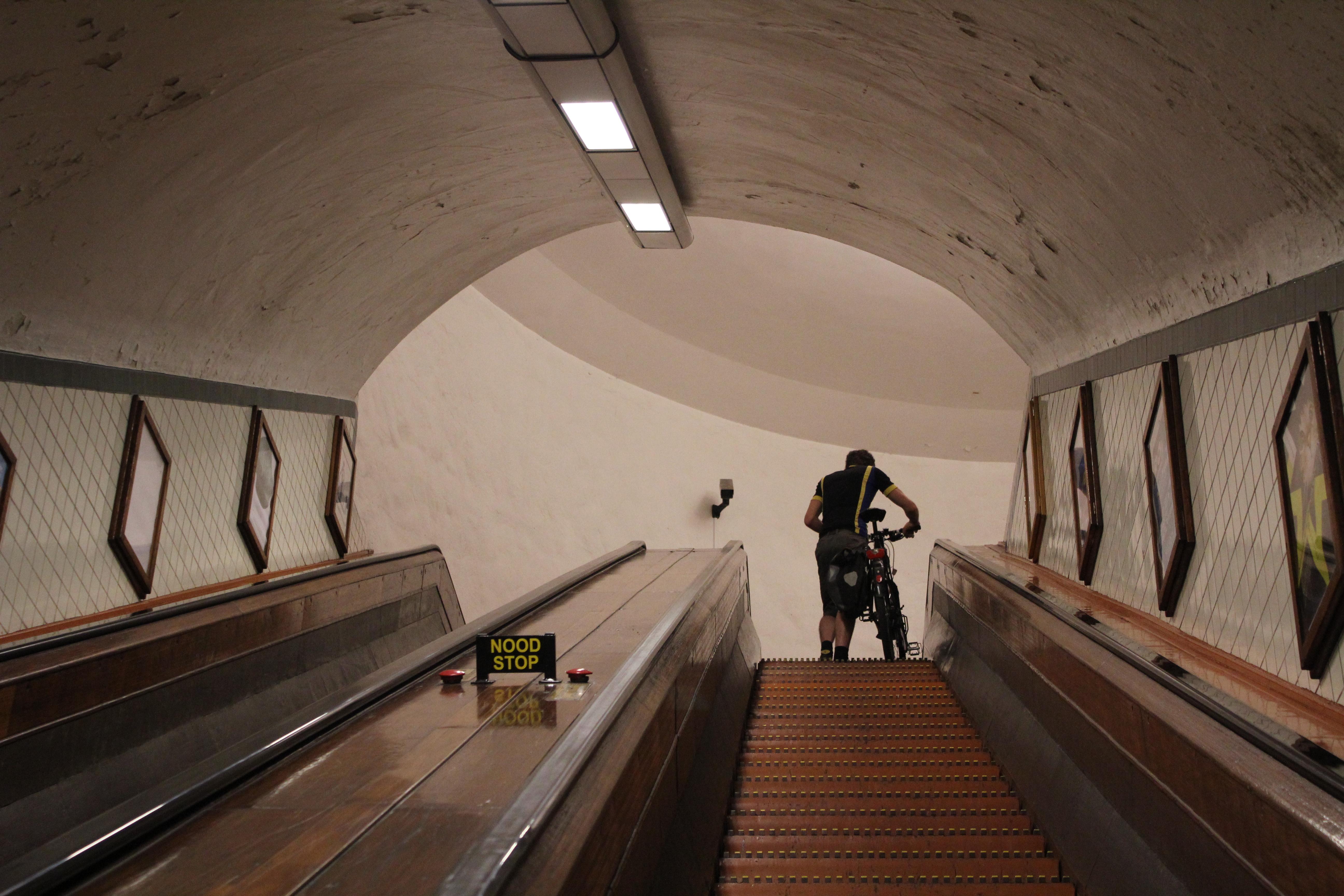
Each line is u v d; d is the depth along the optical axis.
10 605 3.12
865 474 6.13
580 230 6.18
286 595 4.31
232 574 4.59
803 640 11.02
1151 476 3.16
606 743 1.96
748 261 12.88
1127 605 3.41
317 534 5.56
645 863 2.06
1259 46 1.80
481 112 3.88
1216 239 2.53
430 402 8.71
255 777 1.88
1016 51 2.47
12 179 2.72
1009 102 2.77
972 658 4.70
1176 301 2.95
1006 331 4.92
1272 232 2.29
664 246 5.70
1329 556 2.05
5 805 2.59
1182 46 1.98
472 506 8.99
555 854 1.49
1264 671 2.38
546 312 11.86
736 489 11.30
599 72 3.19
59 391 3.35
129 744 3.14
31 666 2.75
